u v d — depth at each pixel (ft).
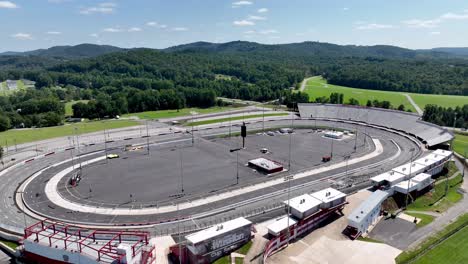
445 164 413.18
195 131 624.59
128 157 465.88
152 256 224.33
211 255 229.86
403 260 234.17
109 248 214.90
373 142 535.19
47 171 411.34
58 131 641.81
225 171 403.13
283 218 269.23
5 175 399.85
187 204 313.73
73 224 276.00
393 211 308.81
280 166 405.80
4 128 654.94
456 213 307.17
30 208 307.37
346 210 300.61
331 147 507.71
